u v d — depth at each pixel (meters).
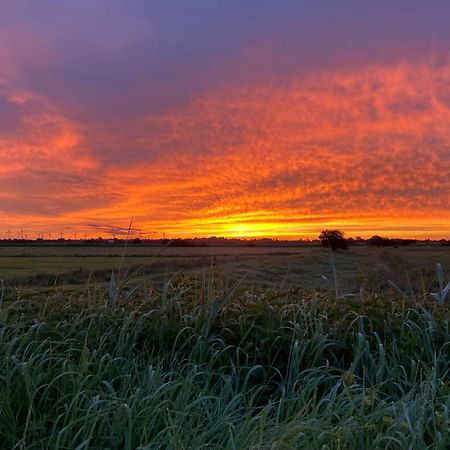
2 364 3.24
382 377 3.40
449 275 14.99
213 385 3.58
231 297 4.47
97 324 4.02
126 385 3.27
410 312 4.32
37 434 2.83
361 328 3.81
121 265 4.75
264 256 48.69
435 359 3.19
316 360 3.62
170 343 3.97
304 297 4.73
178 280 5.11
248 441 2.56
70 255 75.94
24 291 4.76
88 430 2.75
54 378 3.16
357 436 2.53
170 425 2.67
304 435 2.47
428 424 2.66
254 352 3.80
